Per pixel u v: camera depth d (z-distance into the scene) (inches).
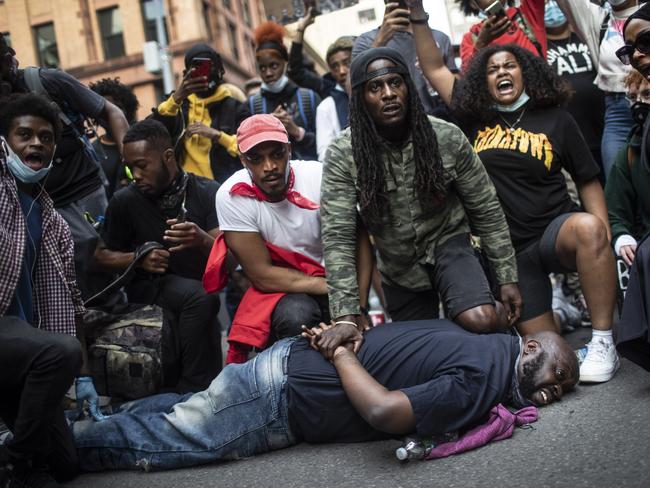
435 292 144.9
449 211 136.7
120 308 156.4
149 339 148.6
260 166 136.2
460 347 114.3
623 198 145.7
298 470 110.1
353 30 652.7
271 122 136.9
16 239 114.5
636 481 86.7
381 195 131.4
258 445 119.9
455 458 105.7
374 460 109.9
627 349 120.3
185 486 110.0
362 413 110.3
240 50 1283.2
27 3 1090.1
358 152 129.3
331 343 117.3
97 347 148.3
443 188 130.5
